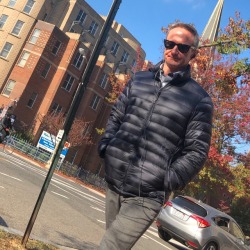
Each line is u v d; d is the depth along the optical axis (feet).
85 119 136.05
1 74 120.67
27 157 92.22
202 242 35.09
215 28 81.97
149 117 8.21
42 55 122.31
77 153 135.03
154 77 8.70
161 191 7.97
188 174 7.58
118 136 8.45
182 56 8.29
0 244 14.11
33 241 16.69
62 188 51.72
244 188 75.97
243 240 39.70
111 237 7.78
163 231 40.73
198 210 37.17
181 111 8.07
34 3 130.21
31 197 31.83
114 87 96.68
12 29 125.49
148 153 8.00
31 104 121.49
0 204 24.94
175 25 8.50
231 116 69.46
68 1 154.40
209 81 63.21
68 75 128.77
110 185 8.40
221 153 73.05
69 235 23.89
